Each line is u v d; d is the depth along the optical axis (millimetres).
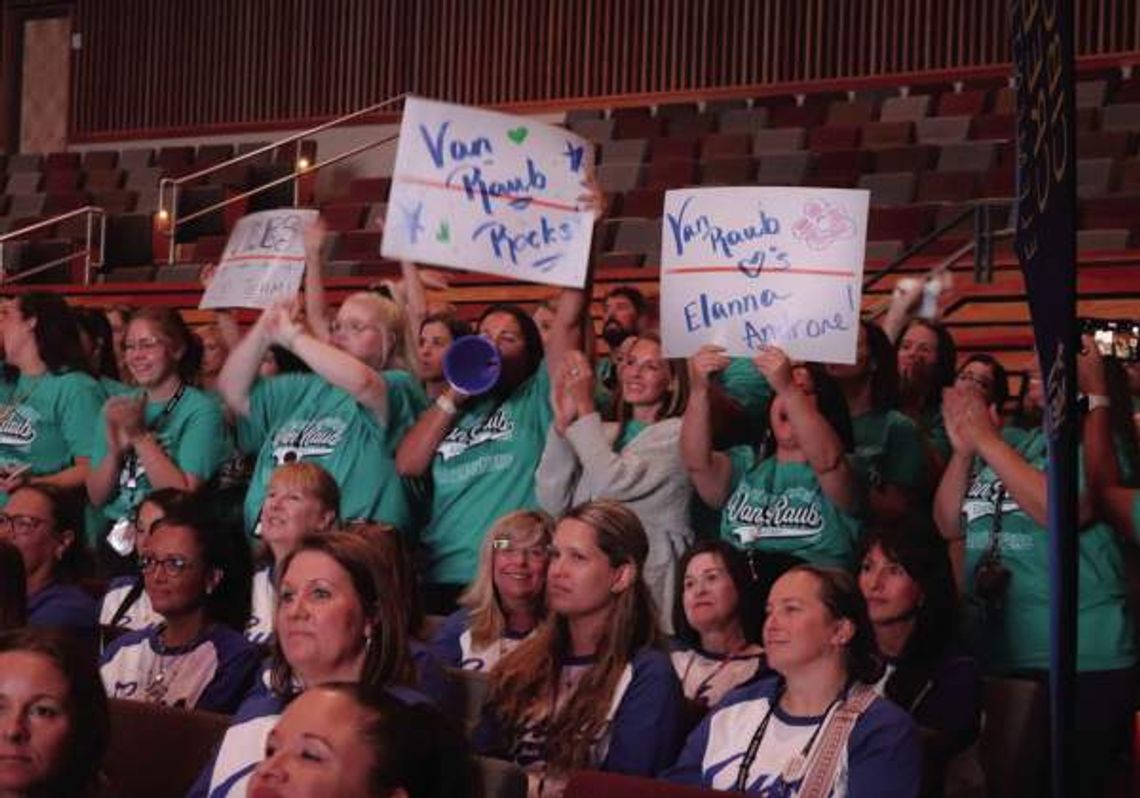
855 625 5152
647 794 4773
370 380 7512
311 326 8531
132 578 7441
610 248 14719
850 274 6570
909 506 7055
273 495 6469
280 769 3451
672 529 6922
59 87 23812
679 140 17484
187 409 8336
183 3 22906
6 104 24000
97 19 23453
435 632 6586
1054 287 3500
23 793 4145
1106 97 16281
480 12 21047
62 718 4172
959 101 17172
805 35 19234
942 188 15023
